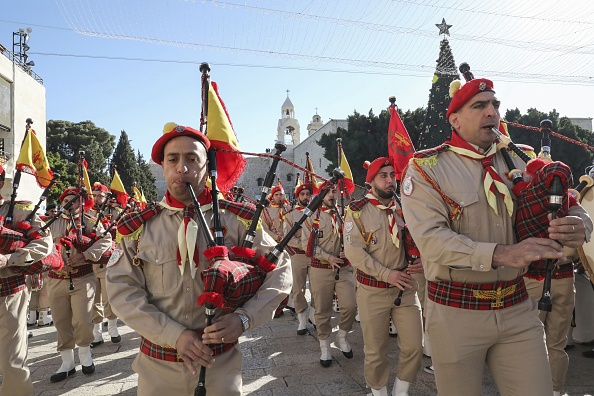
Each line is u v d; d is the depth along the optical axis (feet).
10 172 49.90
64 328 14.23
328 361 14.55
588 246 10.68
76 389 13.32
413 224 7.09
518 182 7.02
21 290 10.94
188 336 6.18
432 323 7.27
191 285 6.73
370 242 11.87
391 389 12.76
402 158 14.78
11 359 10.57
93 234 15.72
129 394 12.86
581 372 13.29
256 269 6.79
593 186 11.05
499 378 7.07
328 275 15.17
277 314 22.35
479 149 7.47
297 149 133.90
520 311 6.97
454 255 6.45
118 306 6.56
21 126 64.13
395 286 11.34
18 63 65.77
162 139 7.08
